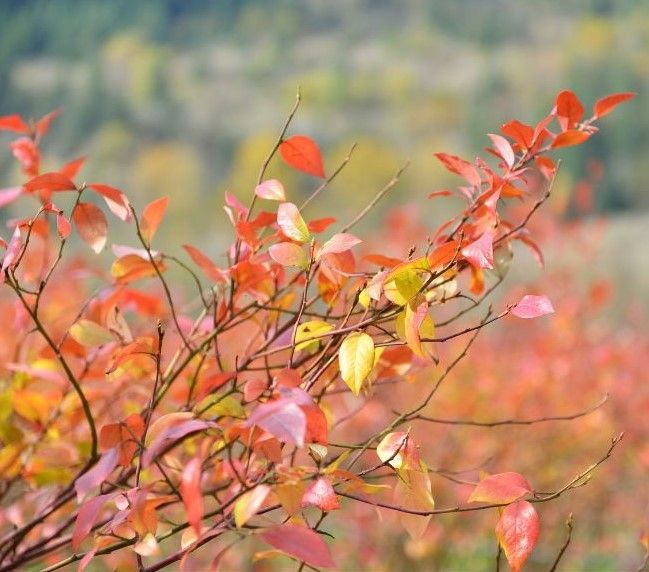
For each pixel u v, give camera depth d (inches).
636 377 224.8
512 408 211.6
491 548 217.5
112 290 84.9
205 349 79.6
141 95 3818.9
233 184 2871.6
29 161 89.0
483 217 71.7
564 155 2149.4
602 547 239.5
